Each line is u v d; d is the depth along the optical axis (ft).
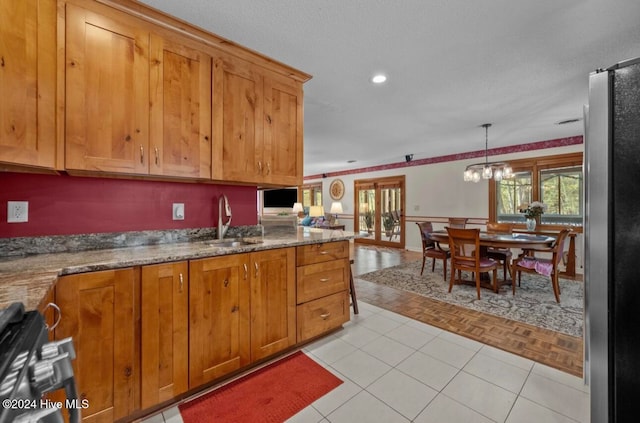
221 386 5.80
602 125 3.13
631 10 5.49
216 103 6.41
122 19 5.21
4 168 4.63
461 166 20.25
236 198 8.14
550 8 5.46
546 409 5.13
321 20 5.87
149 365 4.83
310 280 7.29
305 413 5.08
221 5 5.41
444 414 5.02
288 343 6.82
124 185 6.34
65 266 4.22
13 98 4.11
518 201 17.60
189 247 6.24
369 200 27.37
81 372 4.24
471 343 7.60
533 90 9.30
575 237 15.06
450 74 8.22
